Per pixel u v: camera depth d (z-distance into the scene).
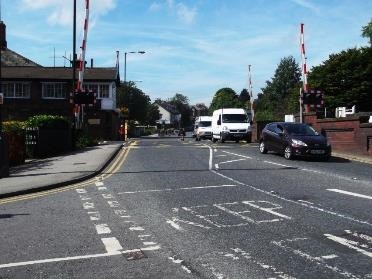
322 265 5.90
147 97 87.31
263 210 9.39
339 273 5.60
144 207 9.88
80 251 6.66
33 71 55.25
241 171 16.14
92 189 12.61
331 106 61.19
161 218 8.76
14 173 16.27
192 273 5.62
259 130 39.47
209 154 23.30
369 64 60.06
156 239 7.26
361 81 60.59
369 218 8.57
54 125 24.95
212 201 10.45
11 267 5.98
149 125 120.19
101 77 54.34
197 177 14.61
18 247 6.92
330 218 8.60
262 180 13.86
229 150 26.12
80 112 32.25
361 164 18.58
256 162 19.27
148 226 8.14
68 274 5.66
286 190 11.95
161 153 24.30
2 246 6.99
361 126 22.06
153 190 12.15
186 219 8.63
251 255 6.35
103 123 54.09
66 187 13.15
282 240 7.11
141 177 14.79
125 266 5.94
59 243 7.10
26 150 23.08
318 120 25.92
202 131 46.94
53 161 20.02
